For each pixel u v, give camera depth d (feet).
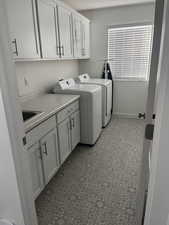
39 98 8.48
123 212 5.54
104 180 7.02
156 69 2.64
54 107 6.78
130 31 12.57
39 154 5.70
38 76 9.06
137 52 12.89
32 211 4.02
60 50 8.60
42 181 5.99
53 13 7.72
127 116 14.30
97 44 13.43
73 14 9.75
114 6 12.03
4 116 3.12
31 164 5.29
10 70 3.01
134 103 13.87
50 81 10.18
